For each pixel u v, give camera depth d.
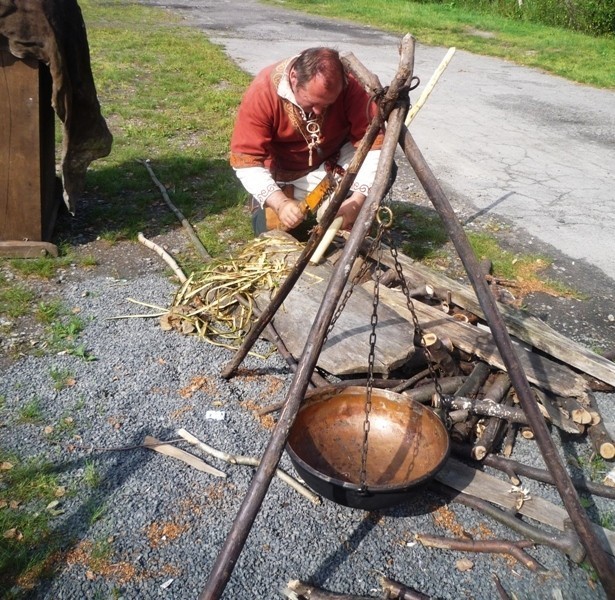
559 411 3.39
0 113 4.60
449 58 4.02
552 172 7.71
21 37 4.31
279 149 4.54
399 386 3.55
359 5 21.70
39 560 2.63
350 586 2.62
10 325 4.17
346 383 3.41
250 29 16.75
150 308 4.44
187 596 2.54
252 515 2.25
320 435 3.20
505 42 16.58
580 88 12.23
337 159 4.59
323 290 4.18
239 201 6.14
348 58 3.22
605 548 2.77
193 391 3.67
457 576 2.67
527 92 11.70
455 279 5.01
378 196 2.48
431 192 2.59
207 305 4.30
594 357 3.79
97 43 13.31
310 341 2.38
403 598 2.54
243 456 3.21
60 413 3.44
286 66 4.11
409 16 19.77
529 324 3.98
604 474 3.25
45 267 4.83
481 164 7.84
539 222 6.26
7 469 3.06
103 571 2.61
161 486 3.03
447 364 3.60
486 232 5.96
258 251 4.61
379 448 3.18
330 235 4.14
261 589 2.58
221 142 7.96
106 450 3.22
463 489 3.01
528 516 2.93
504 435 3.42
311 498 2.99
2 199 4.85
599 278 5.25
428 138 8.74
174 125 8.49
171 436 3.34
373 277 4.48
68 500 2.92
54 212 5.46
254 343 3.75
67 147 4.79
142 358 3.92
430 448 3.07
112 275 4.86
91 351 3.96
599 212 6.59
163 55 12.75
